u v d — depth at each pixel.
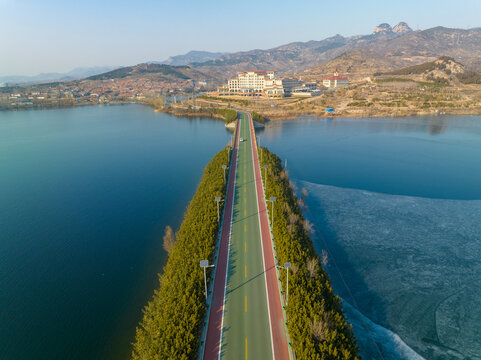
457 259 72.75
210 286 56.47
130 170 146.12
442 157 152.50
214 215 77.19
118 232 88.56
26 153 179.88
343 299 60.59
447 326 54.25
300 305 46.53
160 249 79.31
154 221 94.94
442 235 82.94
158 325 45.72
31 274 70.31
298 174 132.75
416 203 102.00
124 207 105.44
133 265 73.12
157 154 174.25
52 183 129.88
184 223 75.81
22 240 85.00
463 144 176.12
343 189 114.81
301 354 39.59
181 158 165.12
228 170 114.81
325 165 143.75
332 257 74.00
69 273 70.50
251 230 76.44
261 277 58.97
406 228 86.69
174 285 52.59
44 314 58.28
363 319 55.72
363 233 84.44
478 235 82.38
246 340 45.09
